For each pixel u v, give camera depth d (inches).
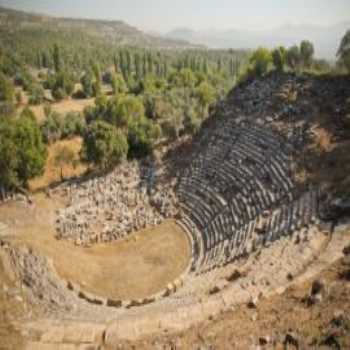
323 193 1243.2
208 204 1643.7
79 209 1737.2
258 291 848.9
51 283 1090.1
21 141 1894.7
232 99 2313.0
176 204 1755.7
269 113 1942.7
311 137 1600.6
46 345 724.7
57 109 3860.7
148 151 2279.8
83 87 4534.9
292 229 1131.3
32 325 800.3
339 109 1708.9
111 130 2126.0
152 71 5383.9
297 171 1448.1
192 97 2962.6
